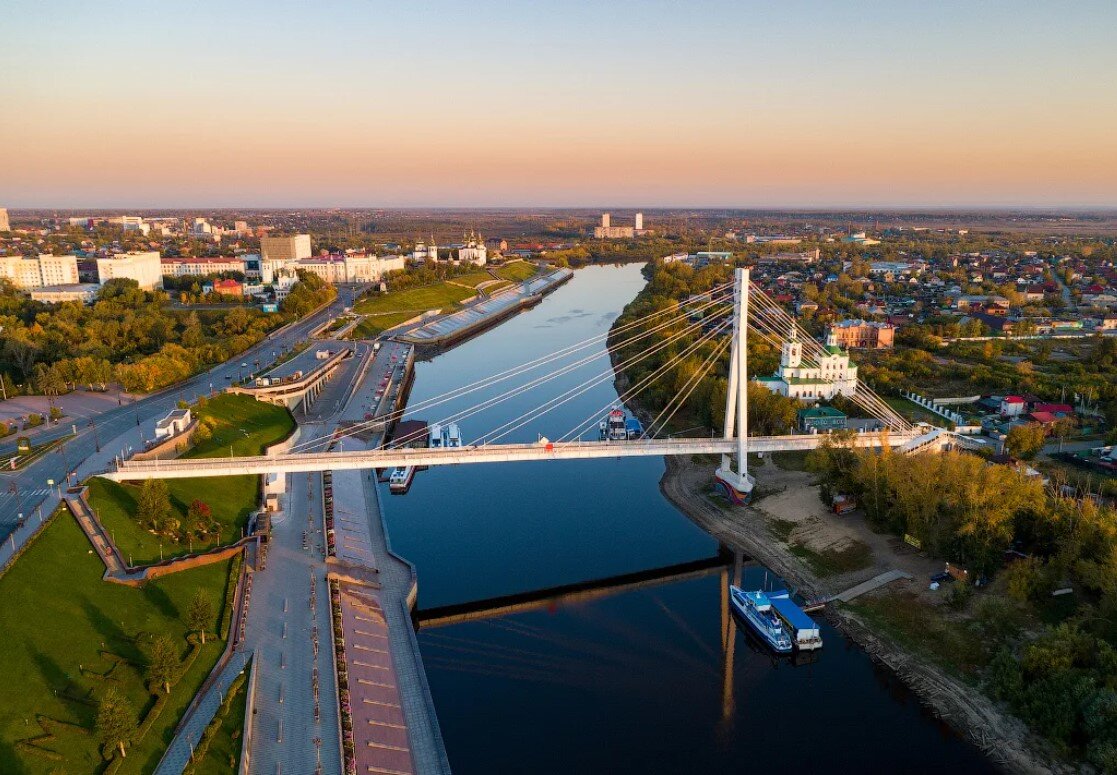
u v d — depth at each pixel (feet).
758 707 373.61
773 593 457.27
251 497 554.05
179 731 306.96
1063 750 328.70
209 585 412.98
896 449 614.34
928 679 389.39
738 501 593.01
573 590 484.33
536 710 366.63
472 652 413.18
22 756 275.18
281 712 328.49
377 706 346.54
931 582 458.09
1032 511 464.65
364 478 640.17
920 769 331.36
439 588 482.28
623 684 390.21
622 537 557.74
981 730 352.69
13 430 601.21
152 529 454.81
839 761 336.70
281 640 376.07
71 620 349.61
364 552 492.54
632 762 333.62
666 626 444.96
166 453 552.82
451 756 332.80
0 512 434.30
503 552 531.50
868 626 435.12
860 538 520.42
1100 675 337.52
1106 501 531.91
